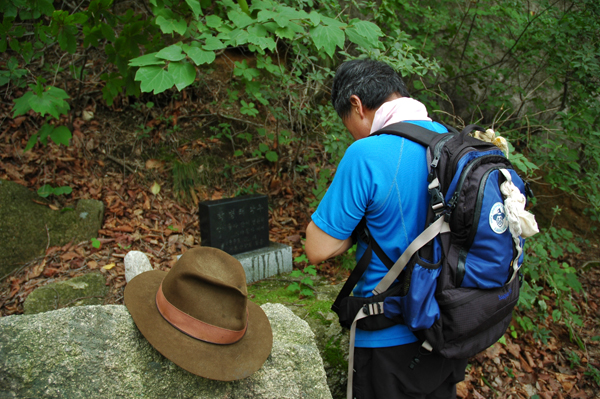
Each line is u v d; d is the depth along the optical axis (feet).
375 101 4.71
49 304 8.36
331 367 7.39
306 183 13.85
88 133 12.64
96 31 8.38
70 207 10.90
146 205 11.78
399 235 4.27
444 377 4.74
